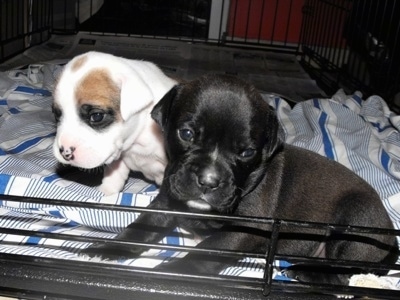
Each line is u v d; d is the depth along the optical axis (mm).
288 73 957
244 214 372
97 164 385
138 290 291
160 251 385
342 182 406
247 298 291
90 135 383
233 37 1202
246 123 347
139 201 437
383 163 549
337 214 394
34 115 607
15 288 299
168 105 375
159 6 1181
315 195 400
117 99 395
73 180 482
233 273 365
